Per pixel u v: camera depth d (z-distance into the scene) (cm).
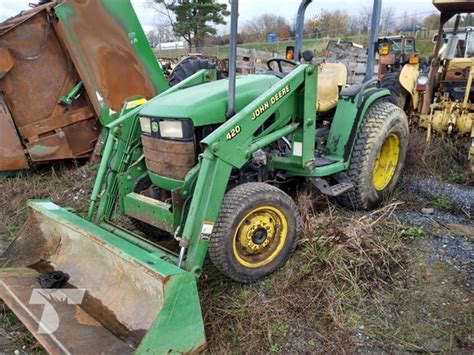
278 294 278
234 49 258
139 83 541
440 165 486
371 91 373
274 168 336
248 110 265
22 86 488
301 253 307
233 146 257
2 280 276
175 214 265
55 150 514
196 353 226
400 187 432
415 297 274
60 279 275
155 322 207
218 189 252
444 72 578
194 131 274
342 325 254
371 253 304
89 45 498
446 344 239
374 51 384
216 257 265
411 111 609
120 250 240
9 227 402
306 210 335
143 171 320
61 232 298
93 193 312
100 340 226
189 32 2703
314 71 302
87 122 534
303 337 247
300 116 310
